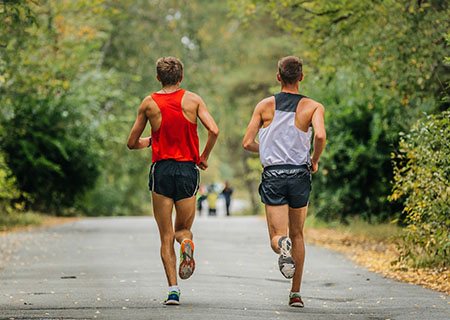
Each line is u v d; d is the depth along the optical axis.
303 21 43.16
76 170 73.00
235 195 179.38
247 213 127.00
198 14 102.31
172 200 19.19
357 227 48.84
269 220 18.53
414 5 36.44
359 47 38.75
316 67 43.72
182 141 18.95
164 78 19.23
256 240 43.81
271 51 96.06
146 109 19.08
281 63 18.91
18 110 63.84
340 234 48.00
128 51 98.50
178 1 100.94
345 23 39.22
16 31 42.28
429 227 26.38
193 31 102.19
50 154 70.00
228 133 112.31
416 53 36.12
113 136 80.38
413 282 24.94
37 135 66.50
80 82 72.12
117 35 96.94
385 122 48.16
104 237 46.28
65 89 63.09
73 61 61.00
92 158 72.56
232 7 42.84
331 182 51.97
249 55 100.88
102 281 24.53
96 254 34.66
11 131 65.56
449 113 25.44
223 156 159.38
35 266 29.55
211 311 17.94
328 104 51.78
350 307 19.19
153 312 17.69
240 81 100.94
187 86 102.81
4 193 59.84
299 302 19.09
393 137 47.72
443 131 25.58
